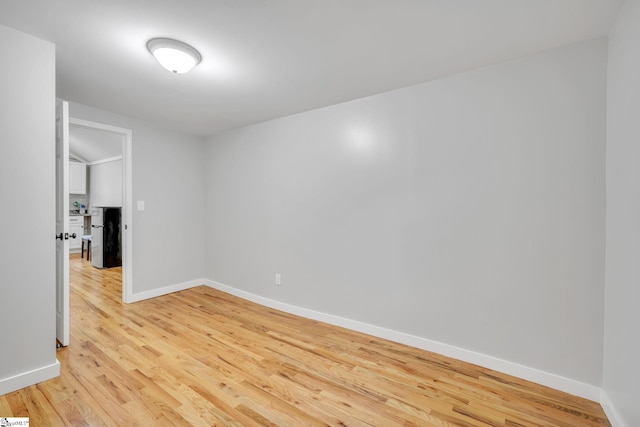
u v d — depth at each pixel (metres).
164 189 3.80
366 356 2.30
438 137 2.33
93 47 1.91
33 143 1.84
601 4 1.49
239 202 3.79
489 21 1.63
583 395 1.81
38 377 1.86
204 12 1.56
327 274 2.96
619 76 1.57
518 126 2.02
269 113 3.18
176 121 3.51
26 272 1.82
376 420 1.61
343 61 2.08
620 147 1.55
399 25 1.67
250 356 2.28
